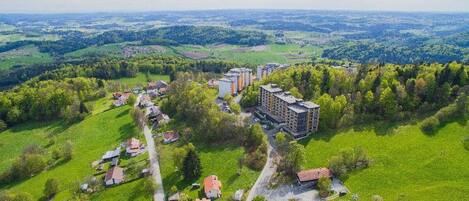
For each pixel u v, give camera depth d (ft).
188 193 540.93
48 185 582.76
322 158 595.88
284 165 570.46
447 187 486.79
